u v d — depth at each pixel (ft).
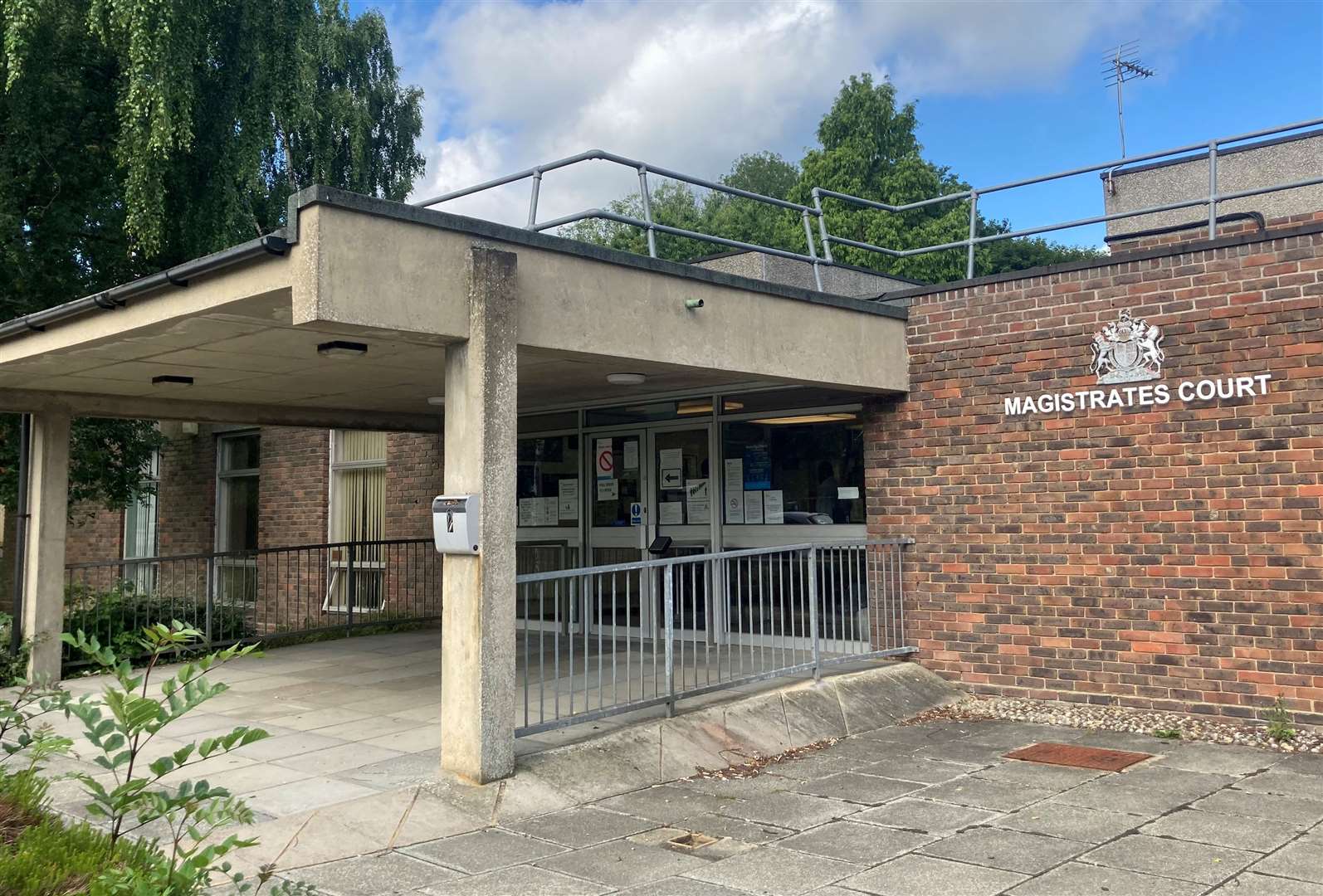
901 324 29.12
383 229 17.62
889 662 28.30
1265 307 23.68
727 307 24.29
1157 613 24.80
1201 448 24.38
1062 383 26.48
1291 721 22.85
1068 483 26.25
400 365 25.36
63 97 41.83
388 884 14.43
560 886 14.32
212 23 46.14
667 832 16.79
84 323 22.17
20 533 30.19
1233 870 14.38
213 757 20.07
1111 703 25.35
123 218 43.96
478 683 18.12
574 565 36.91
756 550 24.44
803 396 31.32
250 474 52.95
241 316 19.67
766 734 22.53
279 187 56.75
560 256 20.52
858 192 100.99
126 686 10.82
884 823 17.06
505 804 17.66
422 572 43.29
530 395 33.47
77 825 15.08
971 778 19.83
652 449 34.88
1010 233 28.84
